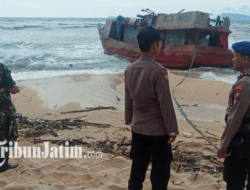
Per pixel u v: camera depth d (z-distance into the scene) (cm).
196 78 1580
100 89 1236
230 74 1688
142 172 365
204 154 564
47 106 969
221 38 1886
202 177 467
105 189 419
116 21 2298
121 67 1897
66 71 1728
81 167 488
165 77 317
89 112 885
